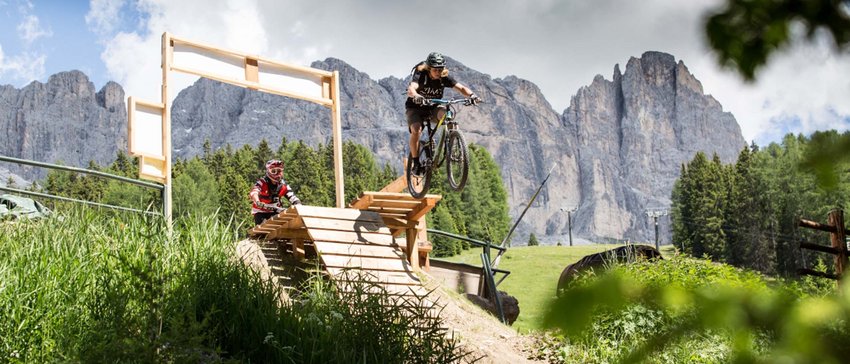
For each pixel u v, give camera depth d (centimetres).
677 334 92
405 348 646
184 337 546
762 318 85
